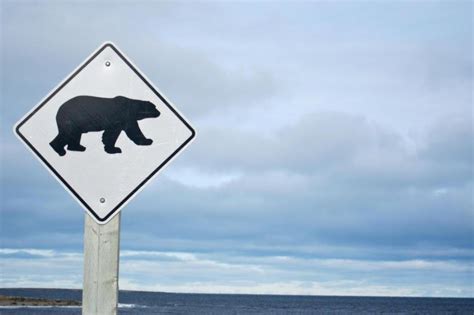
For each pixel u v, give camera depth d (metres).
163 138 4.38
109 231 4.29
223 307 168.75
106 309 4.24
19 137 4.32
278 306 191.75
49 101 4.34
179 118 4.38
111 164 4.33
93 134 4.34
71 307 143.88
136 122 4.36
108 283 4.26
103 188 4.32
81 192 4.31
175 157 4.37
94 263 4.27
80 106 4.35
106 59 4.39
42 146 4.31
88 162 4.32
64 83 4.36
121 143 4.35
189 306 170.25
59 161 4.31
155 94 4.39
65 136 4.33
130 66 4.39
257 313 131.50
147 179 4.34
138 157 4.35
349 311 156.12
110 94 4.37
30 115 4.32
